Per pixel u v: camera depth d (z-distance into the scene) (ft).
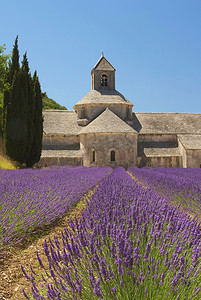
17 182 28.66
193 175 57.88
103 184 30.30
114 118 125.70
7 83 79.56
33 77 87.30
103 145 119.14
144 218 13.80
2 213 17.95
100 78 146.10
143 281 8.97
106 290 8.93
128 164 120.16
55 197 25.17
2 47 108.68
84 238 10.89
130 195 21.62
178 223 12.40
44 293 11.76
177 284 8.95
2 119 76.95
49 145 129.29
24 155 77.10
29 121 79.51
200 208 23.09
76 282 9.04
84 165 121.60
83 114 136.46
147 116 150.41
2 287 12.39
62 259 10.27
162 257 10.18
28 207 20.20
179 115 153.79
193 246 10.87
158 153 131.13
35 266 14.82
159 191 32.91
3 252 15.89
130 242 10.43
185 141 132.16
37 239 18.99
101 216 15.24
